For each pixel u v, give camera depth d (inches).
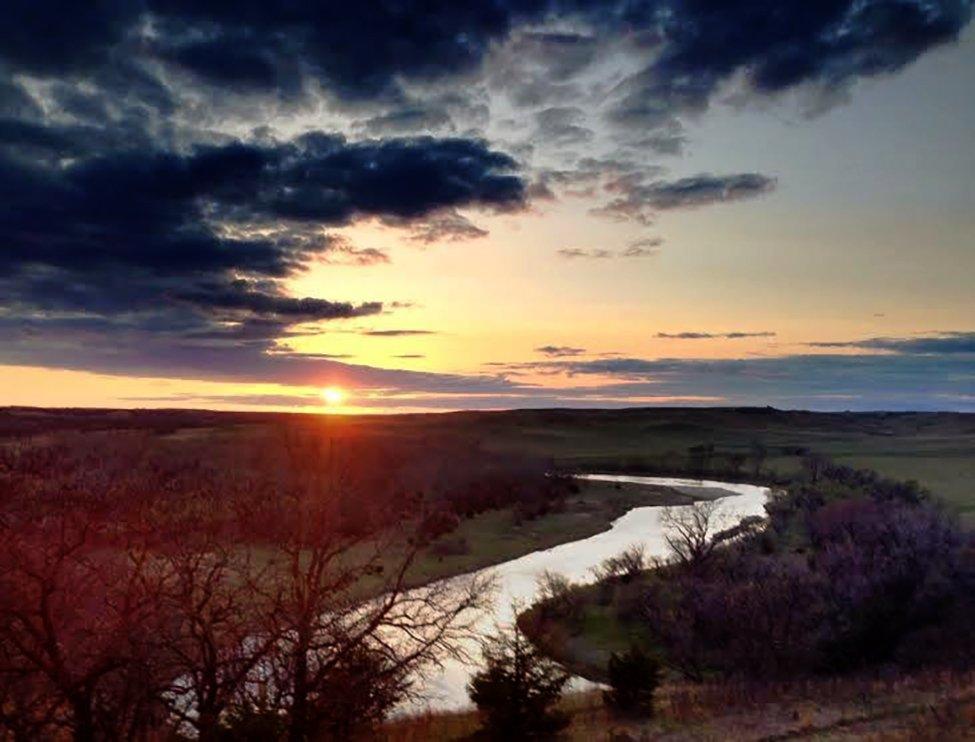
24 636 687.7
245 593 737.0
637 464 7155.5
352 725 771.4
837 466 5526.6
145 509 706.8
